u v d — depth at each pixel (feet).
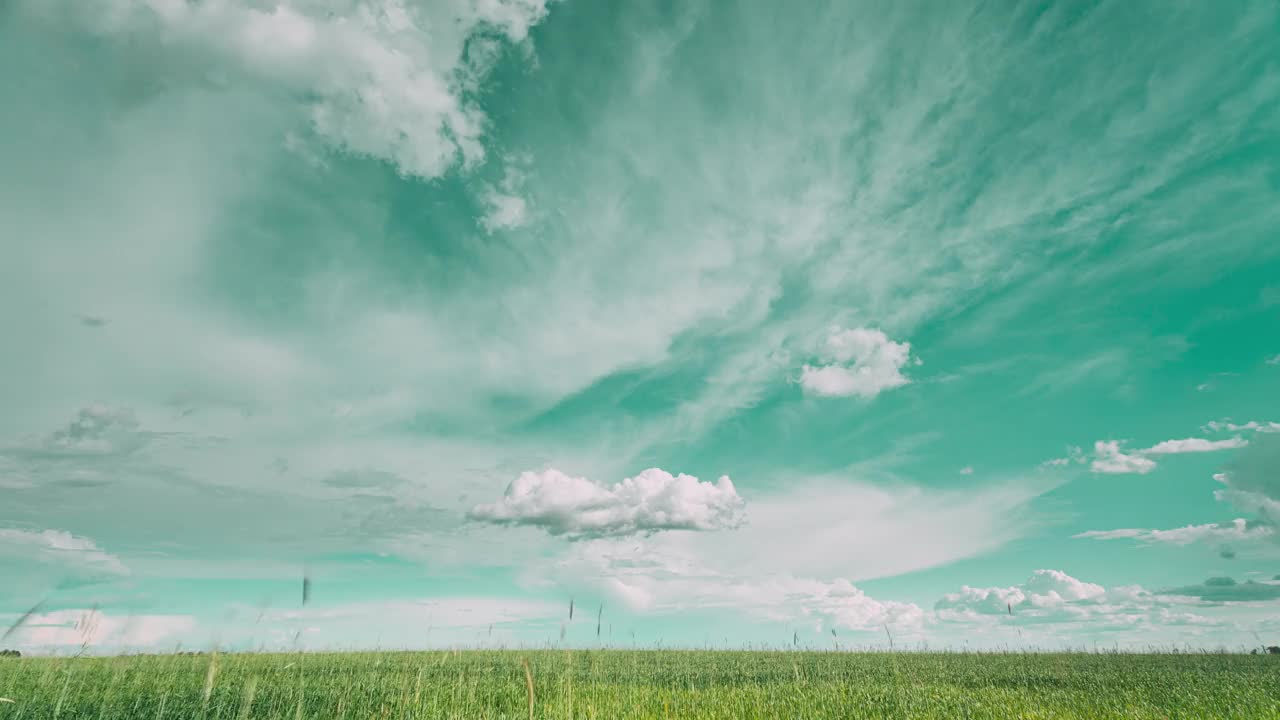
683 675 55.98
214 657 26.45
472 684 40.91
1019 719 34.58
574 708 35.76
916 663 71.67
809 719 34.76
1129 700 40.42
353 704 34.60
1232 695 41.42
